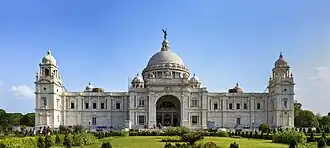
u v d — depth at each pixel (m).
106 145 58.62
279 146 75.56
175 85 171.62
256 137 107.38
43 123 163.75
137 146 74.31
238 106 181.25
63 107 177.12
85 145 80.38
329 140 80.94
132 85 195.38
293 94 169.38
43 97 165.75
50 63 168.25
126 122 165.88
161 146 74.31
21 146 58.81
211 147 63.19
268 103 180.38
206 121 172.12
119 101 179.88
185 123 169.88
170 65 197.50
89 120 177.75
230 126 179.00
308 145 66.56
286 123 167.62
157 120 182.50
